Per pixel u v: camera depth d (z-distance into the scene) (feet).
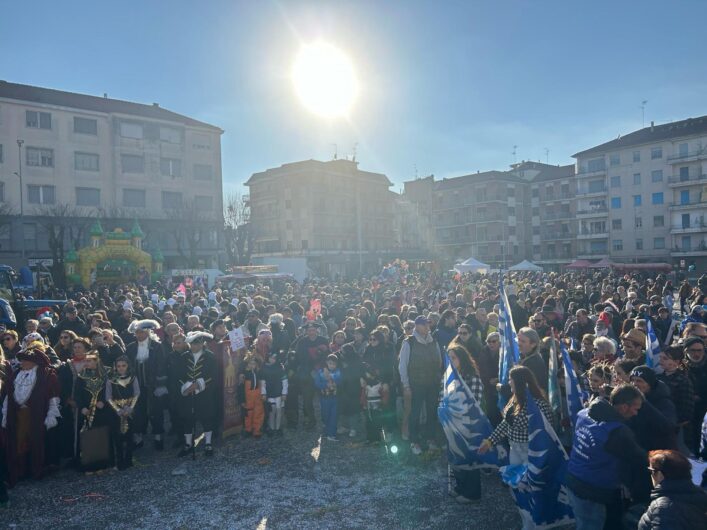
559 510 14.25
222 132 178.29
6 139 137.39
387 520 16.80
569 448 16.71
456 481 18.10
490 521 16.52
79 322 32.78
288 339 31.14
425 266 139.74
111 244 104.63
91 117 151.53
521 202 234.58
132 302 42.73
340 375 25.25
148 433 27.30
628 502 12.51
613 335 29.91
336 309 44.04
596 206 208.44
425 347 22.72
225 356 25.52
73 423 22.11
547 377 18.17
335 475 20.67
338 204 214.90
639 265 144.25
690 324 19.76
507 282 65.67
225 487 19.79
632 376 14.70
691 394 16.22
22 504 18.71
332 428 24.91
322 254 199.21
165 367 24.49
